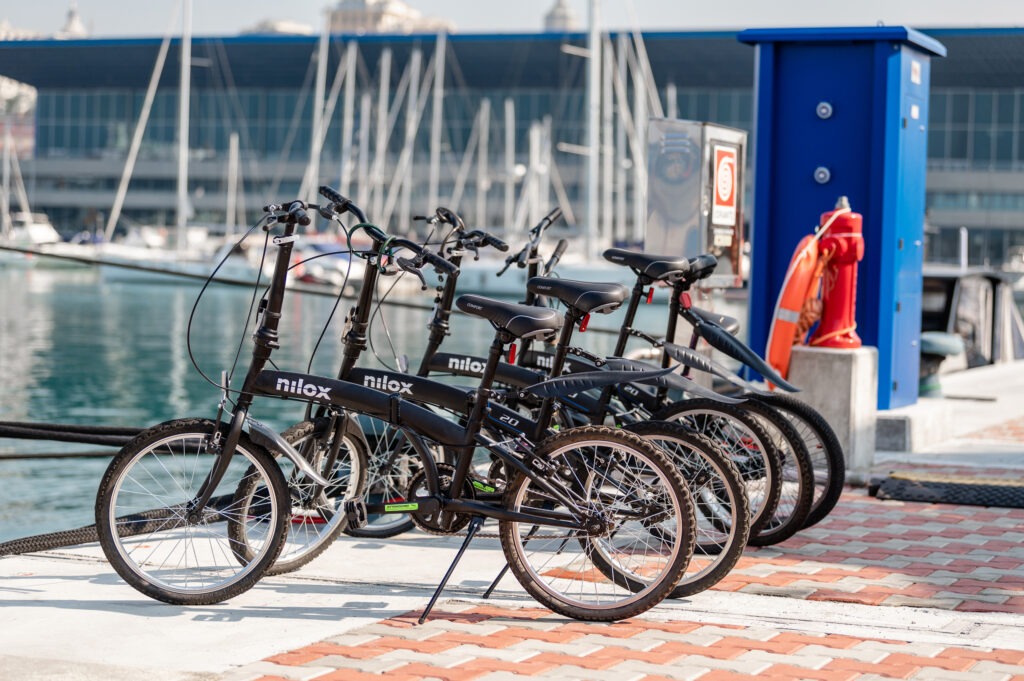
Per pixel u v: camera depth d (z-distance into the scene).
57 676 4.61
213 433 5.65
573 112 88.25
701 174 10.01
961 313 19.36
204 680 4.56
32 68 98.44
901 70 10.66
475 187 88.12
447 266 5.75
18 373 25.66
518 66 88.12
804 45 10.83
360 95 92.31
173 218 98.44
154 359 28.92
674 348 6.62
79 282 67.38
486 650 4.96
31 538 6.58
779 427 6.66
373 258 5.89
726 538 5.74
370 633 5.21
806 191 10.89
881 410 10.65
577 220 86.19
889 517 7.75
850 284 9.64
